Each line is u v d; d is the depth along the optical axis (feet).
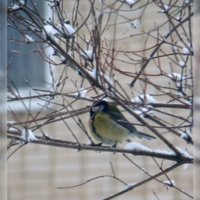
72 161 45.32
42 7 37.22
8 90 25.23
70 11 42.04
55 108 42.29
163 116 42.22
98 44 25.12
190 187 43.75
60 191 44.93
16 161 45.37
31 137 23.00
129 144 25.12
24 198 44.83
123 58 42.98
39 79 43.27
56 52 27.27
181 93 25.73
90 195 44.65
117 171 44.65
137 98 26.48
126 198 44.29
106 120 32.76
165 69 42.68
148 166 44.45
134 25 32.55
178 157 24.71
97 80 24.80
